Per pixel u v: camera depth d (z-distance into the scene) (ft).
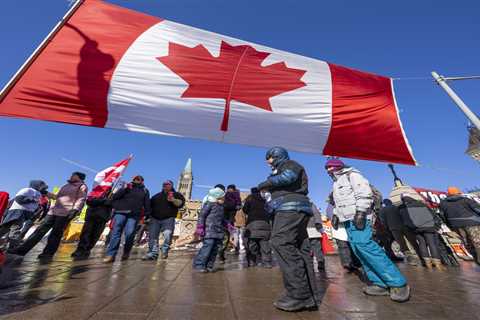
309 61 13.93
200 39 12.51
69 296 7.39
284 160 8.26
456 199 15.52
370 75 14.56
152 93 10.86
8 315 5.64
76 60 10.24
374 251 8.56
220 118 11.51
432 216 17.20
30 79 9.41
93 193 20.17
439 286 10.61
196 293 8.45
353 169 9.57
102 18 11.35
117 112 10.21
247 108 11.94
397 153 13.01
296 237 7.46
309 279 7.39
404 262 20.31
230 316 6.21
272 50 13.52
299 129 12.45
